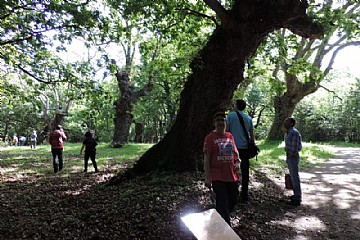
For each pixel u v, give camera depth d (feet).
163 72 39.19
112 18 27.76
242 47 24.06
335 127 126.72
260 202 21.06
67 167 41.75
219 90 25.22
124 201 19.76
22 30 25.52
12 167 42.29
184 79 35.42
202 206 18.20
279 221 17.67
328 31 28.02
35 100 43.45
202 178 24.03
